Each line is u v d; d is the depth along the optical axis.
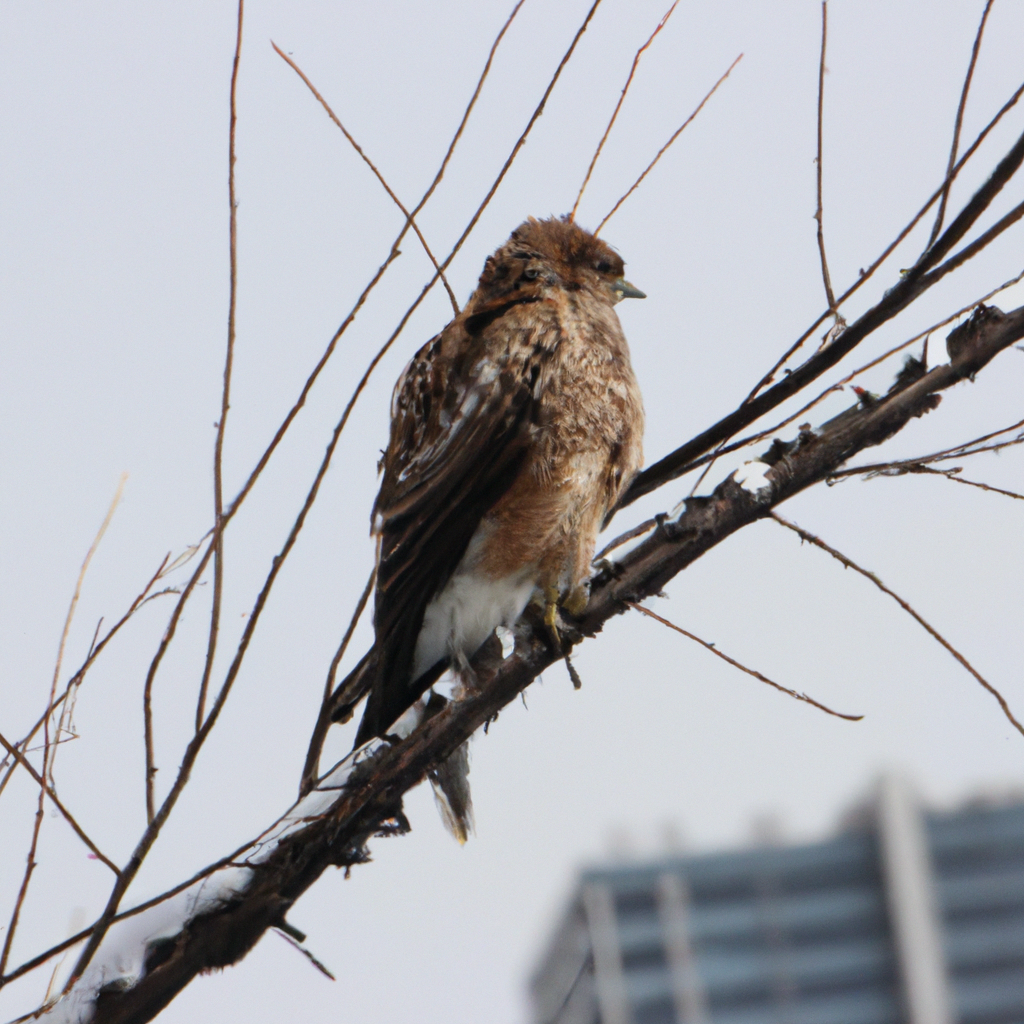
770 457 6.21
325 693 5.53
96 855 5.19
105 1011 5.60
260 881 5.85
